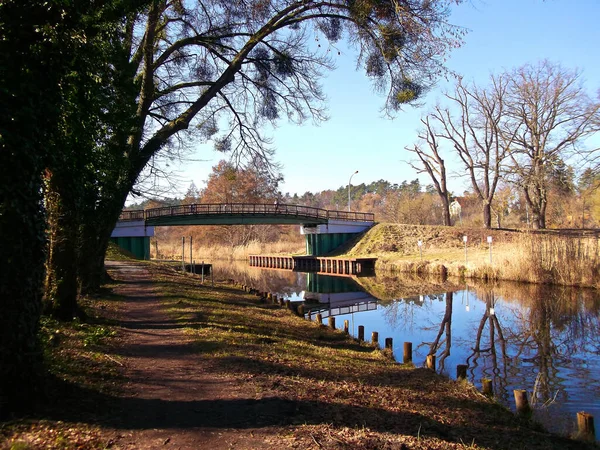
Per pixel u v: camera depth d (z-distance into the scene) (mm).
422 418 6121
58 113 5594
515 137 42781
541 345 14211
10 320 4691
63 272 9594
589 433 6559
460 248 41406
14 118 4703
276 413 5414
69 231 9625
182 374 7043
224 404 5695
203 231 70062
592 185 30891
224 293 19828
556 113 40406
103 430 4684
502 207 59625
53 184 9211
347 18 15055
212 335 10055
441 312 20594
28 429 4445
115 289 18203
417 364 11930
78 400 5418
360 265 40719
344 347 11977
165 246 75438
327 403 6109
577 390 9773
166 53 16688
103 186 12617
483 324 17781
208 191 67938
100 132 11109
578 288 24469
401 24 12688
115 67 10836
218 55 17438
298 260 50531
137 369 7219
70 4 5566
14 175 4707
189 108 16844
